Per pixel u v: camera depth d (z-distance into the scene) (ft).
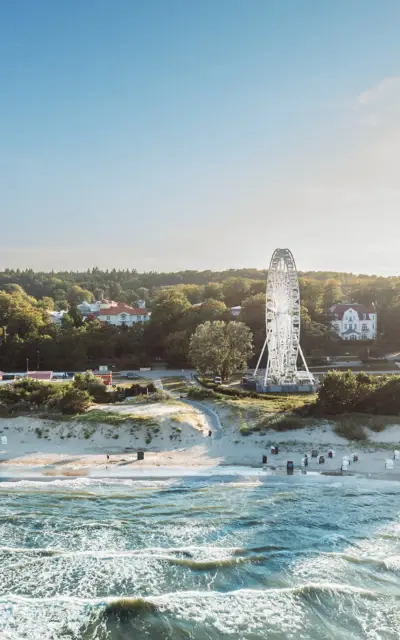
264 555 118.21
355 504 148.15
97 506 148.77
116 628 93.76
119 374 393.91
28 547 123.13
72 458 194.49
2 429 222.89
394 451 188.65
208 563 114.52
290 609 98.73
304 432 208.54
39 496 156.76
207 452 197.67
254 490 160.25
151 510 145.28
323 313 504.84
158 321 471.62
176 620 95.91
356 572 110.73
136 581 108.27
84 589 105.29
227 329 350.43
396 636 91.09
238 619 95.96
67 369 419.95
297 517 139.44
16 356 423.64
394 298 523.29
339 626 93.91
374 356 420.77
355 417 217.36
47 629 93.20
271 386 293.02
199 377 361.71
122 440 209.36
